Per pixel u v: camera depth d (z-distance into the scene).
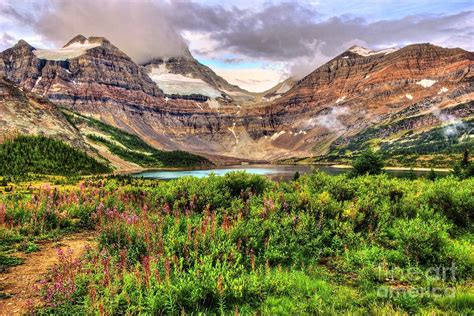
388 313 8.62
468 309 8.84
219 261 10.97
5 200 23.08
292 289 10.04
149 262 10.13
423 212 17.08
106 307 8.57
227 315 8.76
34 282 10.91
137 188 25.73
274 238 13.23
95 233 17.31
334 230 14.53
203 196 18.98
